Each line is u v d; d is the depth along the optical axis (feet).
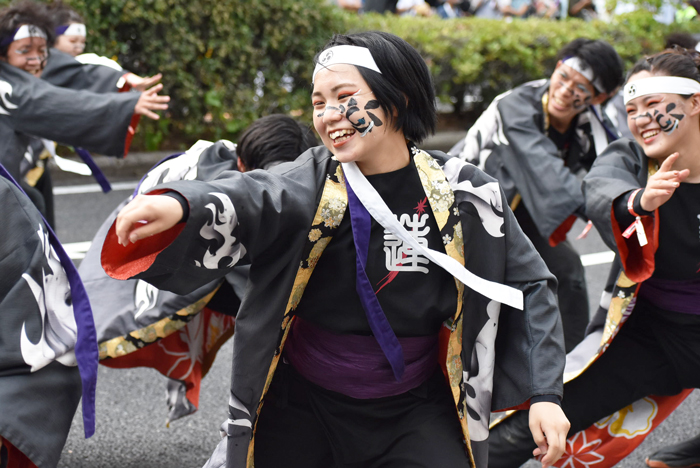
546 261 11.86
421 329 6.08
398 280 5.86
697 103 7.52
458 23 29.07
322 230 5.72
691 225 7.57
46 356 6.48
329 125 5.61
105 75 13.39
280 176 5.58
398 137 5.88
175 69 23.80
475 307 6.19
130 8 22.63
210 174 8.49
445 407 6.42
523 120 11.61
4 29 11.57
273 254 5.66
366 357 6.08
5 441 6.42
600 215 7.45
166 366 9.56
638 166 7.91
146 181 8.66
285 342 6.47
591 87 11.26
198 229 4.89
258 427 6.50
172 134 27.61
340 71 5.57
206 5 23.75
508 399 6.21
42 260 6.57
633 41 29.27
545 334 6.05
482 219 5.99
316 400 6.27
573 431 8.22
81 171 13.38
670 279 7.84
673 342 7.93
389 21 27.94
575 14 37.37
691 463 9.53
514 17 33.30
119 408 11.29
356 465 6.40
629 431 8.36
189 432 10.77
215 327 9.75
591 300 15.92
